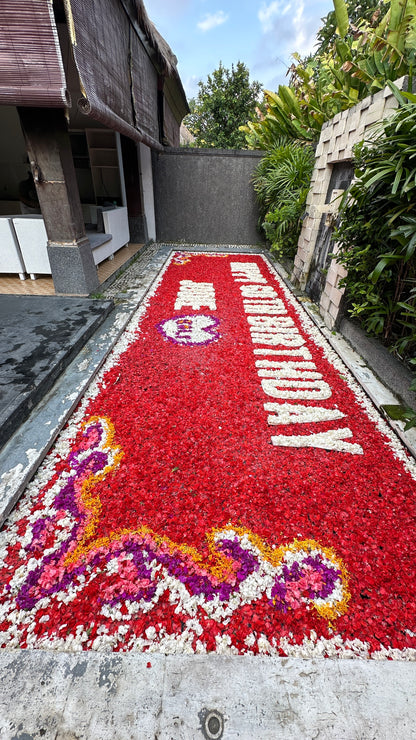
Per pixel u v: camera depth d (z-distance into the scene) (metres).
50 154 2.88
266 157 5.76
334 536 1.36
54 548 1.28
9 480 1.47
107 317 3.18
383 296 2.40
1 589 1.16
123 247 5.94
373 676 0.97
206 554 1.28
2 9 2.12
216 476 1.60
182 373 2.44
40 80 2.32
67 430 1.86
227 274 4.98
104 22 2.88
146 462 1.66
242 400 2.17
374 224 2.22
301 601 1.15
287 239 5.04
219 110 10.63
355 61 3.72
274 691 0.92
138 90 4.23
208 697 0.91
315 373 2.49
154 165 6.43
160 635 1.05
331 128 3.34
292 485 1.57
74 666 0.96
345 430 1.93
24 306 3.15
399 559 1.28
